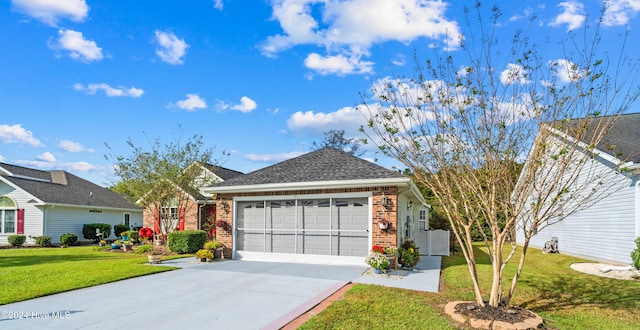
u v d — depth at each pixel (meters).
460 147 7.17
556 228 17.86
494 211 6.96
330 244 12.54
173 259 14.22
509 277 10.39
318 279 9.78
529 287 9.29
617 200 13.17
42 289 8.60
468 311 6.77
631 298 8.27
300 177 13.02
